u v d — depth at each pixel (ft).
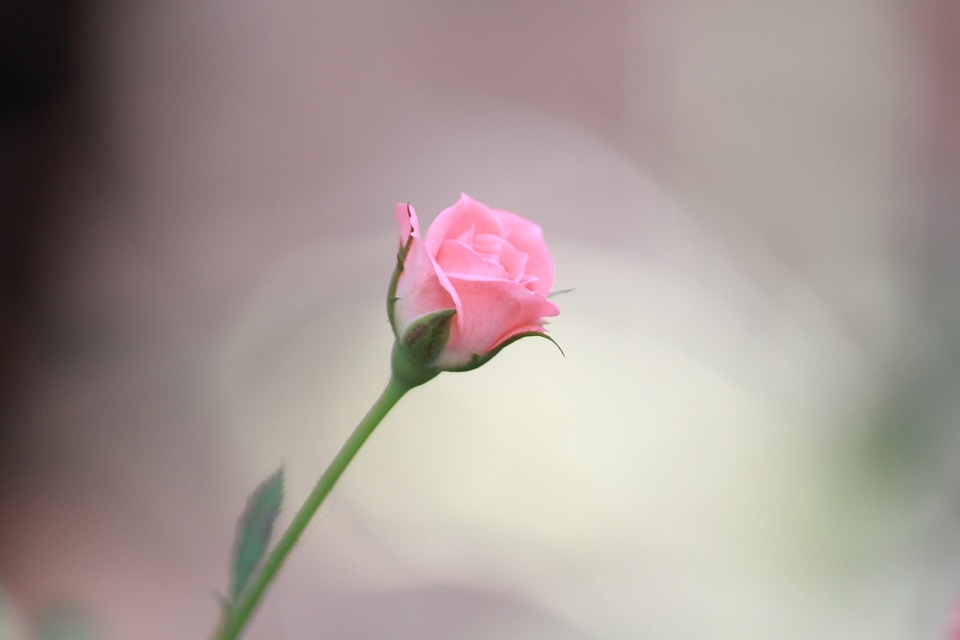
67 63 5.53
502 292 1.62
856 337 4.84
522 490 4.53
